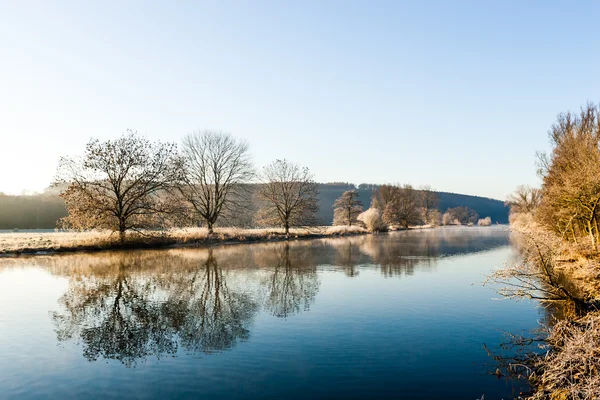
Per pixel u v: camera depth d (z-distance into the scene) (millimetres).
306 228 64688
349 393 7719
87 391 7926
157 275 21656
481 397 7520
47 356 9859
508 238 55969
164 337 11234
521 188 63000
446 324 12250
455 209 149875
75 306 14812
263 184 58750
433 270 23516
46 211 80000
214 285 18828
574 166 20250
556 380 7219
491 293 16859
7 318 13203
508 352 9867
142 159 36281
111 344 10703
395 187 99188
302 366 9055
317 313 13656
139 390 7926
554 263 14781
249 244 43344
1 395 7801
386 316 13273
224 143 48156
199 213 47000
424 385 8047
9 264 25797
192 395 7676
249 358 9586
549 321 12305
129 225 36844
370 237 59375
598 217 18562
